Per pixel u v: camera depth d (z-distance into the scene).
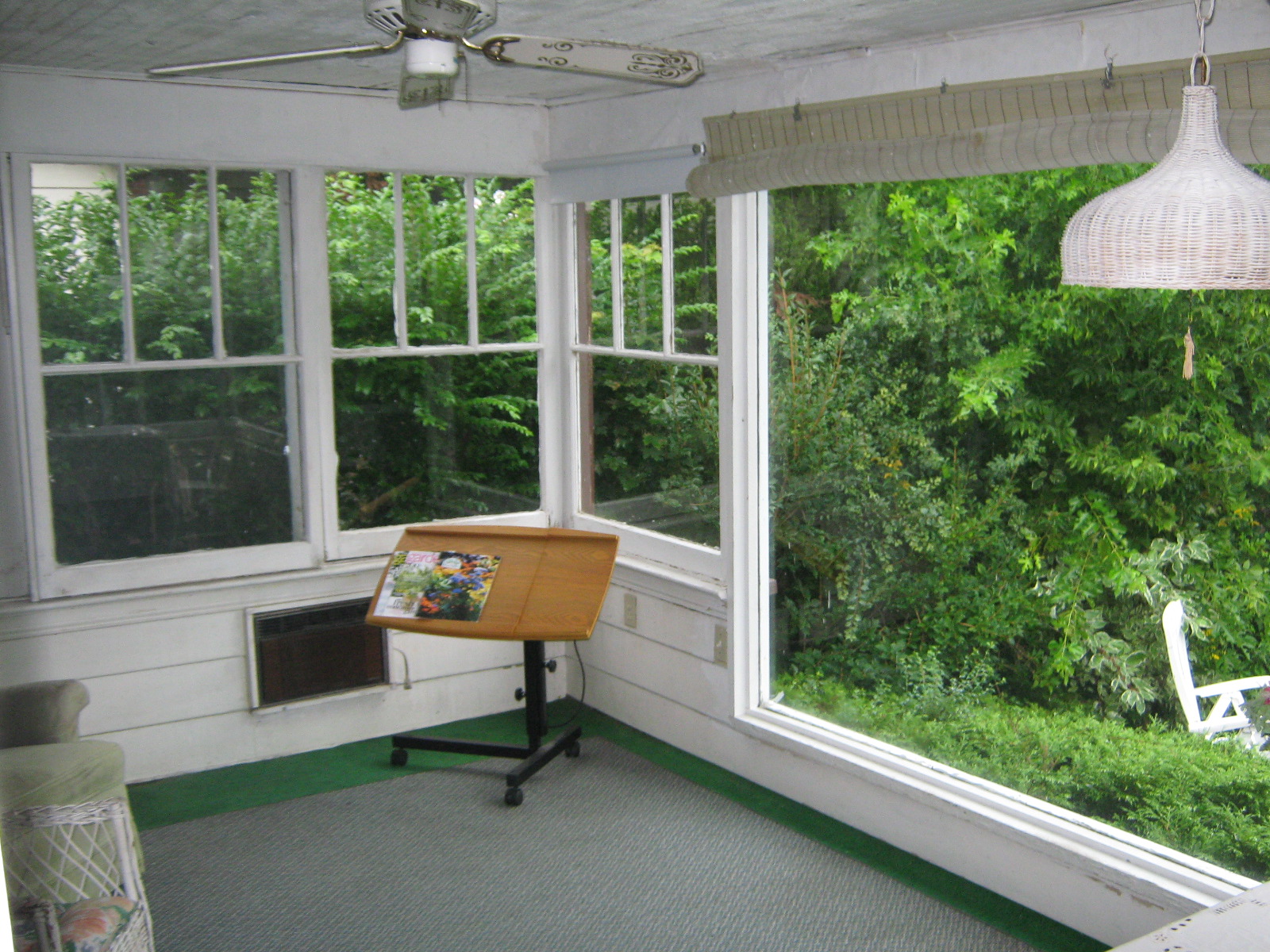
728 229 3.99
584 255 4.80
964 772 3.68
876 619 3.95
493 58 2.41
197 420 4.30
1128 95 2.64
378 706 4.74
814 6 2.84
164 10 2.95
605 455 4.85
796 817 3.95
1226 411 3.04
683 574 4.42
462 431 4.86
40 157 3.90
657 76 2.56
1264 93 2.43
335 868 3.60
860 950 3.09
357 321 4.56
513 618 4.04
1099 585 3.38
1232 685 3.08
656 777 4.30
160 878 3.54
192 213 4.20
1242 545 3.03
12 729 3.38
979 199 3.52
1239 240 1.69
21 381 3.94
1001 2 2.78
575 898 3.40
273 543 4.50
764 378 4.14
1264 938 2.06
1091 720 3.42
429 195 4.64
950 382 3.67
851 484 3.97
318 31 3.22
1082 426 3.38
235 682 4.43
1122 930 3.06
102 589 4.14
